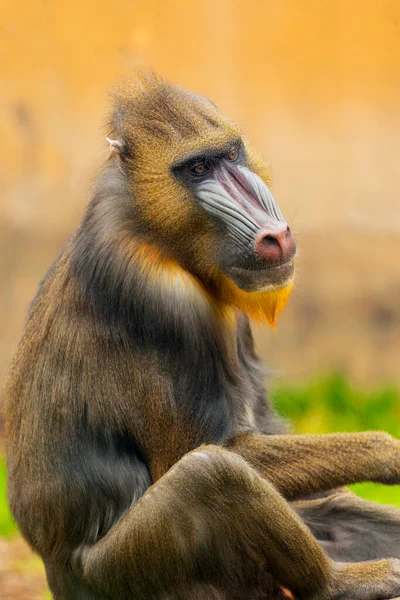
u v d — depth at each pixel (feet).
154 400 32.83
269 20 80.43
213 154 33.40
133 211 33.40
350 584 31.78
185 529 30.63
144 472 33.22
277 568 31.17
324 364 76.59
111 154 34.06
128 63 79.10
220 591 31.37
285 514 30.60
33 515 33.30
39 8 78.89
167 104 34.01
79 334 32.89
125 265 32.89
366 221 79.61
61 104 78.84
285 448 32.91
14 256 78.13
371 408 70.59
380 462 32.60
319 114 80.18
